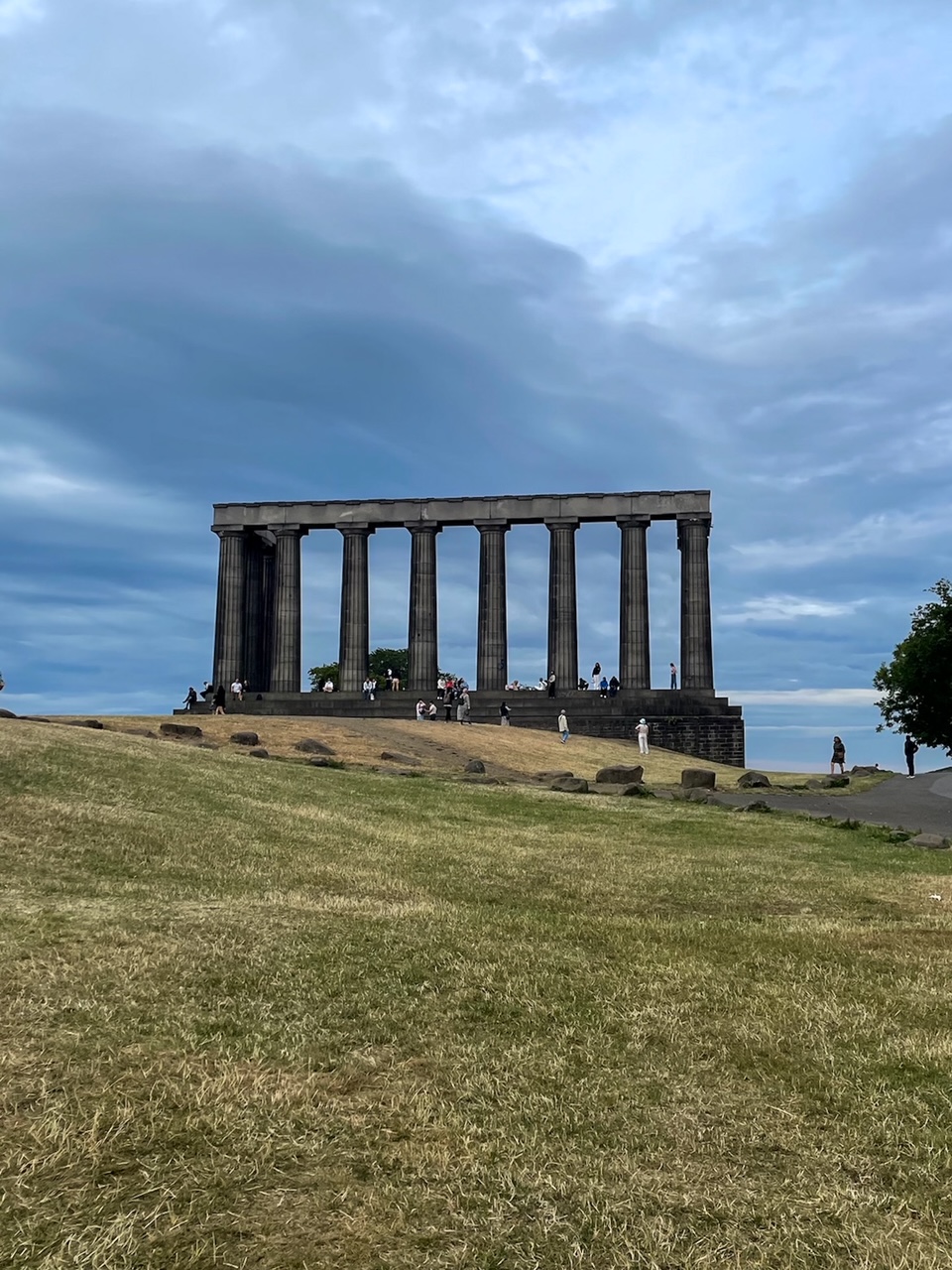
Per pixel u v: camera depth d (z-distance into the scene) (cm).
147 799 2050
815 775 5066
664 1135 635
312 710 7144
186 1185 557
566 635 7238
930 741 6384
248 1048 768
